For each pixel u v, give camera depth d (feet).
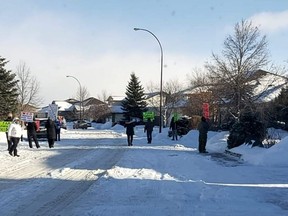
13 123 67.41
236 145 71.56
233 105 109.50
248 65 114.21
